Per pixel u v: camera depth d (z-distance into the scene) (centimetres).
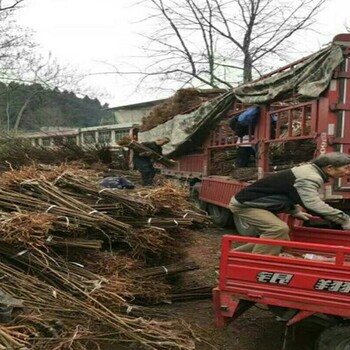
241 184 841
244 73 1988
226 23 1973
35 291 402
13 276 410
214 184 978
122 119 3362
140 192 545
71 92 3284
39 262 429
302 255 445
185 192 568
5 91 3094
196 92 1209
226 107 978
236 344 432
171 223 514
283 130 789
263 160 809
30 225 417
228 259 390
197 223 543
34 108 3450
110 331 385
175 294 521
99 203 510
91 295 411
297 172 425
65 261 447
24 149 1345
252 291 382
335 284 355
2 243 427
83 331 366
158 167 1398
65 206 482
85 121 3806
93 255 479
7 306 359
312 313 364
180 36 1988
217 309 395
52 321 371
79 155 1370
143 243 495
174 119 1159
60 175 538
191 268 533
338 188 629
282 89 723
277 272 373
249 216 440
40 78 3019
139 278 485
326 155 423
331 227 555
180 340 375
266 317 493
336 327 362
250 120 835
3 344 305
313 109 655
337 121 626
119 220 502
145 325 383
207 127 1056
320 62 643
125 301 425
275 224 430
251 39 1973
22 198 484
